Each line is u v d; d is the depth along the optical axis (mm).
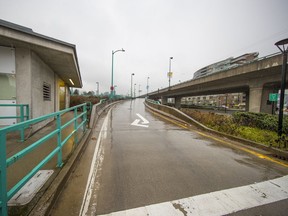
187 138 6492
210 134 7371
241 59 68500
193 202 2502
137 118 11891
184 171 3547
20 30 5285
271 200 2605
